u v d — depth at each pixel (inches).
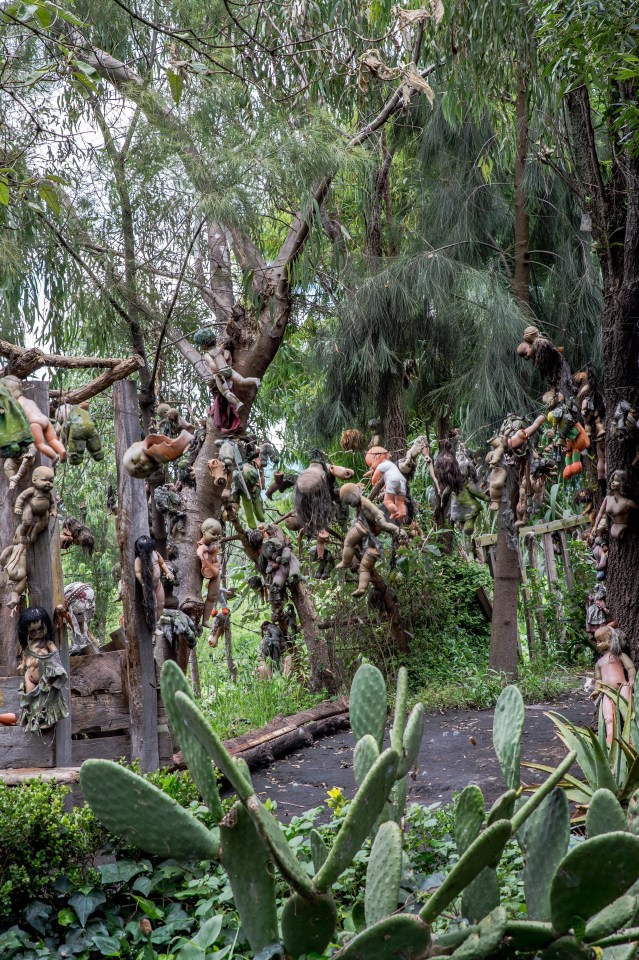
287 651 359.3
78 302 323.6
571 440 260.2
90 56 301.1
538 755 247.3
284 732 278.2
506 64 320.2
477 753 256.1
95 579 337.1
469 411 410.0
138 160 299.0
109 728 201.5
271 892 96.6
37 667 179.8
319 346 459.2
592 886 87.7
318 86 334.6
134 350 338.3
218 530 251.4
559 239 450.9
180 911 142.9
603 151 351.6
